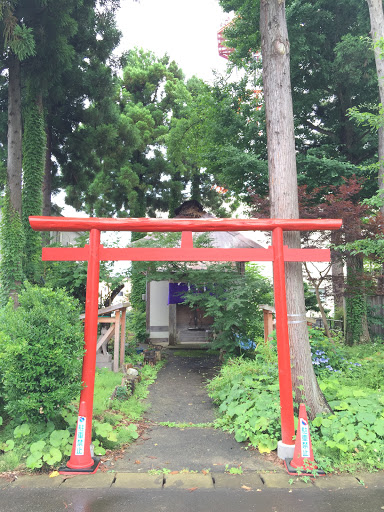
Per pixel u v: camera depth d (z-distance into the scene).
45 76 12.87
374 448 4.38
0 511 3.32
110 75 16.64
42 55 12.38
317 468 4.12
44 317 4.50
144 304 17.25
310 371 5.37
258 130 12.92
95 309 4.63
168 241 10.66
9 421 5.09
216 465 4.30
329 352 7.96
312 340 8.02
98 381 7.28
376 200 7.29
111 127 17.48
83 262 9.66
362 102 12.45
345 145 12.65
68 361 4.29
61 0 11.70
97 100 16.98
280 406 4.79
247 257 4.76
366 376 7.20
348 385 6.87
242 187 12.80
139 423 5.80
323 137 13.45
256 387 6.10
